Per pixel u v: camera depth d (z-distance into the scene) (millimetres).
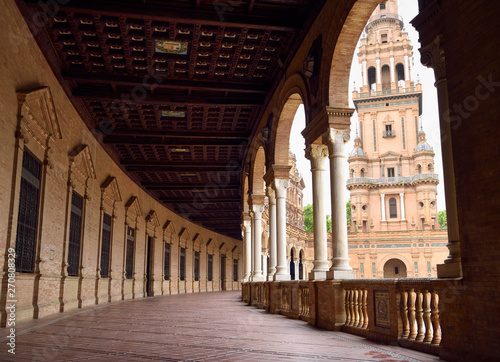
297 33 10688
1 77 8477
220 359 5223
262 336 7363
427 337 5602
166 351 5832
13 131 9148
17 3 8961
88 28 10516
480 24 4766
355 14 7984
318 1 9344
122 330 8352
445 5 5336
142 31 10719
